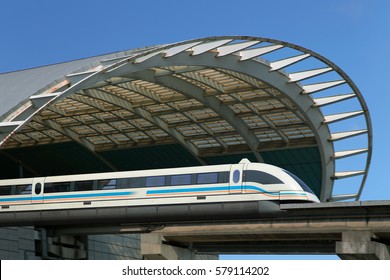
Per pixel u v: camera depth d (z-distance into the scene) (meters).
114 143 72.25
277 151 67.50
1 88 50.91
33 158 76.56
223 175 39.84
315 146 65.19
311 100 58.59
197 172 40.69
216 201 39.62
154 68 53.19
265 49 50.84
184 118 64.94
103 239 50.25
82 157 75.19
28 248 45.06
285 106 59.91
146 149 71.88
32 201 45.06
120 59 48.34
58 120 65.94
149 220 41.72
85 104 60.31
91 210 43.09
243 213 38.91
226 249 45.00
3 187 46.28
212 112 63.47
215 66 51.41
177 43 46.72
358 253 35.56
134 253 53.19
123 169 76.00
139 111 62.50
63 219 44.00
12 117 44.59
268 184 38.84
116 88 57.78
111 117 64.69
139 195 41.88
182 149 70.44
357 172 67.00
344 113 60.28
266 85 56.38
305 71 54.72
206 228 40.53
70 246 47.78
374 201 35.06
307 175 69.81
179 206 40.59
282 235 39.31
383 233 35.62
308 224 37.41
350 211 36.06
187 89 57.53
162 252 41.88
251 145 66.75
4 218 45.69
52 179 45.03
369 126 61.00
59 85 47.12
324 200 68.69
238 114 63.34
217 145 70.06
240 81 56.72
